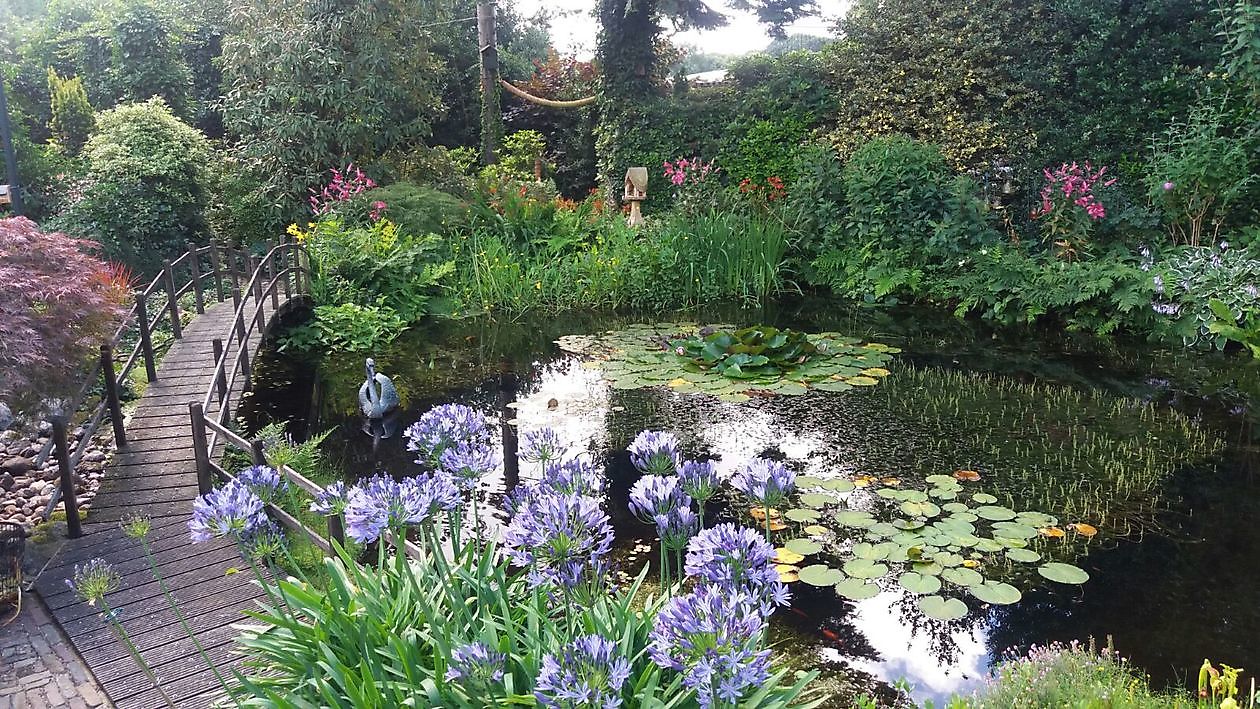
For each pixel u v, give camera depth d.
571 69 17.61
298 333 8.73
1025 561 3.85
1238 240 8.77
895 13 12.23
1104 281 8.51
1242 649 3.24
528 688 1.77
